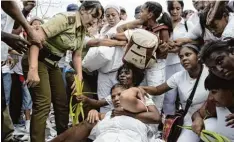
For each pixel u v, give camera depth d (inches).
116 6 142.2
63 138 94.7
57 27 106.6
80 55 121.2
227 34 108.6
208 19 116.6
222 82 91.2
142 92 95.7
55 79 116.0
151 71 126.3
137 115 91.1
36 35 99.7
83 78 135.9
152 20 131.6
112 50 129.7
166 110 135.0
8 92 159.3
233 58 89.2
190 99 109.0
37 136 107.3
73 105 125.3
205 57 92.4
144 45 118.6
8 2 87.2
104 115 96.8
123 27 135.0
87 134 94.3
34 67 101.1
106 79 133.4
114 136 85.2
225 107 93.8
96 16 113.1
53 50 110.7
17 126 167.3
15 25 123.5
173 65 145.0
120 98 91.3
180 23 141.6
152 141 92.7
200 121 99.3
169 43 129.7
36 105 107.7
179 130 105.6
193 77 110.4
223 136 92.6
